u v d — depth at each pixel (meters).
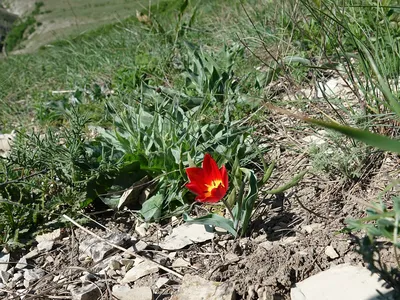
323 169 0.56
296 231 0.50
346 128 0.33
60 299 0.51
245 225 0.51
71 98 0.98
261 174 0.60
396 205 0.36
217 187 0.47
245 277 0.46
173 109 0.69
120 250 0.55
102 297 0.49
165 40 1.04
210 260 0.50
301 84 0.73
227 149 0.59
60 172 0.63
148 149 0.63
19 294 0.53
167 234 0.56
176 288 0.48
